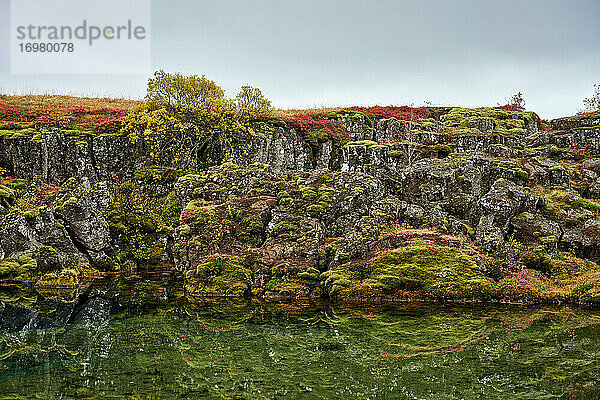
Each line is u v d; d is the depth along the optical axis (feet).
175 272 73.82
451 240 65.36
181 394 31.63
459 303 57.67
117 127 102.89
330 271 63.31
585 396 31.42
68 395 31.04
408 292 59.26
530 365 37.29
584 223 68.18
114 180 96.27
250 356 39.96
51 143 95.25
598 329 46.91
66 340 43.70
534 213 70.44
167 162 98.68
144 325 49.21
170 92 101.76
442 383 33.91
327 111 139.33
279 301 59.88
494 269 61.46
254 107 110.83
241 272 64.34
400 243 65.21
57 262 71.20
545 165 83.82
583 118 116.26
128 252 76.84
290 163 105.91
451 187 77.10
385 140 119.65
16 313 53.52
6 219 71.15
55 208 72.90
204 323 50.21
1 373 35.12
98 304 57.93
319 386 33.42
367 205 74.95
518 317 51.52
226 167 82.17
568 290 57.82
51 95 153.79
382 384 33.83
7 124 102.37
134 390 32.17
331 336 45.68
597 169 88.79
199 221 70.38
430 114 138.41
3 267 68.44
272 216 71.15
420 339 44.45
